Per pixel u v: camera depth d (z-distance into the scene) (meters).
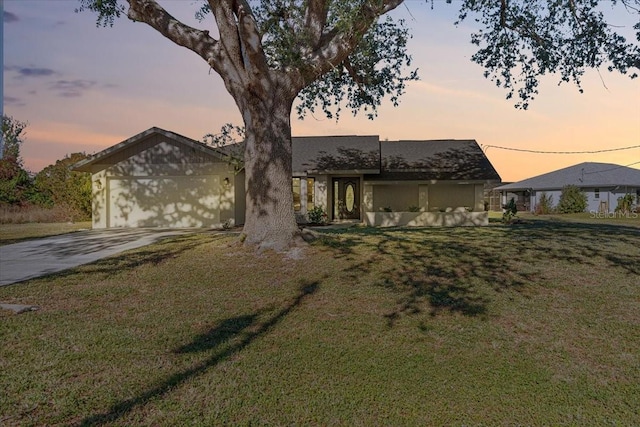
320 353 4.77
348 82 13.30
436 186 21.22
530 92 12.85
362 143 22.53
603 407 3.76
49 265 9.23
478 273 8.02
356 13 8.28
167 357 4.61
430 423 3.46
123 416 3.43
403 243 10.78
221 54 9.20
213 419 3.43
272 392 3.90
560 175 38.03
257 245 9.29
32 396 3.69
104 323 5.62
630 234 12.98
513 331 5.45
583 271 8.16
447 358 4.68
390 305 6.35
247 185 9.63
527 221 21.50
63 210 22.97
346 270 8.12
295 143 22.98
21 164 28.03
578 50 11.59
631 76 10.93
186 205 17.70
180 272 8.15
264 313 6.07
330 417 3.51
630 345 5.07
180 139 17.56
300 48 9.13
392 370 4.38
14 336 5.07
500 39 12.38
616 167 37.44
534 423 3.50
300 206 20.30
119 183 17.95
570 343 5.12
